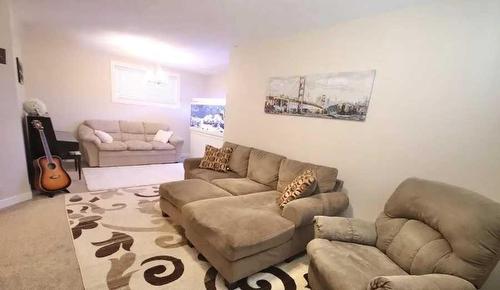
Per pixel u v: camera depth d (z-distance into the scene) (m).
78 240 2.13
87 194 3.19
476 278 1.22
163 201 2.62
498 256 1.21
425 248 1.44
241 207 2.13
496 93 1.64
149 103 5.83
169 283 1.71
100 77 5.11
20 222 2.34
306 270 1.99
